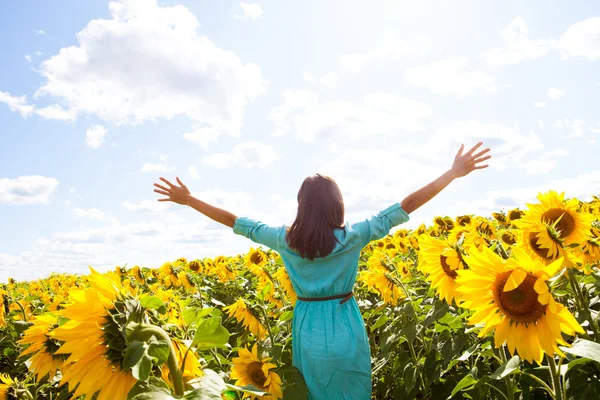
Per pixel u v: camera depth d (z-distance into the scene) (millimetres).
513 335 2496
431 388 4387
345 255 3393
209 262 12938
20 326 5492
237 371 3646
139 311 1693
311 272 3395
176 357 1811
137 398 1519
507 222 10125
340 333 3252
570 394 3082
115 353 1628
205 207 3684
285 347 4520
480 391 3656
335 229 3396
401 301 5281
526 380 3553
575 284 3779
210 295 9523
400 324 5133
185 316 2482
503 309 2525
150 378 1621
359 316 3420
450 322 4160
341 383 3197
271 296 6559
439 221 12070
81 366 1647
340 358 3195
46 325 3016
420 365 4316
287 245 3457
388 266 5691
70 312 1627
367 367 3297
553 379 2715
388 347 4691
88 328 1638
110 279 1743
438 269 3996
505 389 3834
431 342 4578
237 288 9961
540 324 2428
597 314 3713
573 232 4504
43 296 9062
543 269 2332
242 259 14578
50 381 4141
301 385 3377
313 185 3428
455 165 3635
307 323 3355
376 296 6754
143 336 1627
